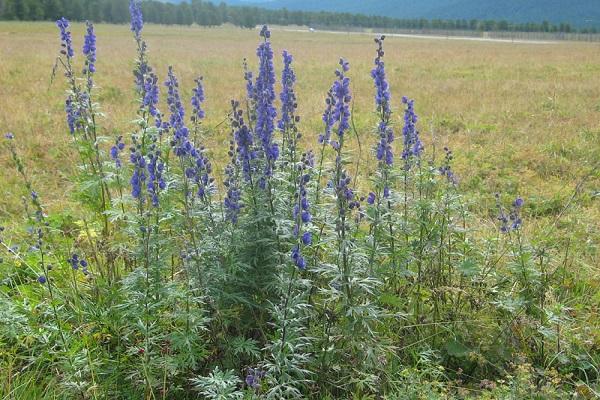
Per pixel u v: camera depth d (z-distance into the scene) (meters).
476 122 12.54
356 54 35.66
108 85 16.81
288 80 4.62
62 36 5.56
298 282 3.53
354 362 3.86
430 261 4.69
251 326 4.15
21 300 4.46
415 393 3.62
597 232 6.36
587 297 4.91
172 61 25.91
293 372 3.80
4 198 7.32
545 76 22.53
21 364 3.92
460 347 4.23
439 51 40.59
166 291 3.71
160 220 3.99
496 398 3.63
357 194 5.18
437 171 4.93
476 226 6.30
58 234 5.81
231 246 3.97
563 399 3.67
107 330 4.10
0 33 46.44
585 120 12.84
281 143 4.78
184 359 3.63
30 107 12.84
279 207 4.14
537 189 8.11
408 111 4.68
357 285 3.79
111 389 3.72
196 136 5.18
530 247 4.87
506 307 4.21
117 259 4.83
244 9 123.75
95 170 5.47
